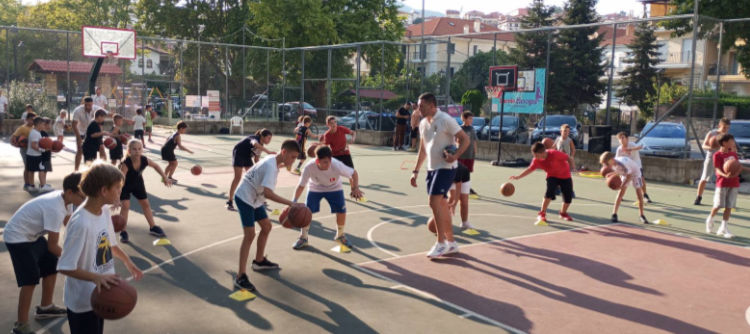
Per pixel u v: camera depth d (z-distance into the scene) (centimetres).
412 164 1803
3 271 619
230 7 4231
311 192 760
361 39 3756
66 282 369
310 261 694
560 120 1912
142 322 489
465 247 782
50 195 437
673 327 509
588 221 985
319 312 524
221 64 3134
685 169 1541
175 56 2978
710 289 620
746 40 2267
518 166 1836
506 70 1930
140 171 772
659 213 1077
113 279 358
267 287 592
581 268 692
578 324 511
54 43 2792
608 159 975
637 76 1766
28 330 459
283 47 3409
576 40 1838
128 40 2714
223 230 841
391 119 2544
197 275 627
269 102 3281
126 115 2848
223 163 1712
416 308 541
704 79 1678
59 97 2730
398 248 767
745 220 1024
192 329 477
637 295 595
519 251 767
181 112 3005
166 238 785
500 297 580
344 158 1225
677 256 759
